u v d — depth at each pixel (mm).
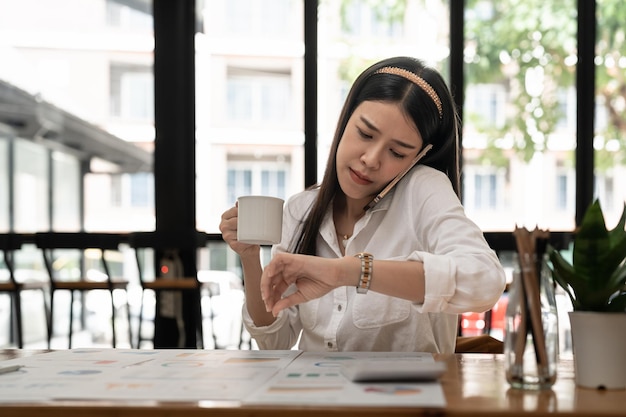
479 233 1150
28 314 3854
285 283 1076
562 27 3885
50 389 794
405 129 1230
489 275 1033
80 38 4117
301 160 3996
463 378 877
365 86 1301
